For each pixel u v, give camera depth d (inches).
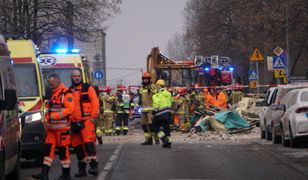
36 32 1498.5
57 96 540.4
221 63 2124.8
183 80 1696.6
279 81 1469.0
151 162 697.0
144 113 916.0
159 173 609.0
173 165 670.5
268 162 697.0
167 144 863.7
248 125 1229.7
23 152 653.3
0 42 500.4
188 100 1326.3
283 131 860.0
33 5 1489.9
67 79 873.5
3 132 462.0
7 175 554.3
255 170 631.2
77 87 570.9
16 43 730.8
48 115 542.0
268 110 977.5
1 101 439.2
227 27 2874.0
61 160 547.2
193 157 744.3
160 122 862.5
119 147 883.4
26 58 721.6
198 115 1325.0
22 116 654.5
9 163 502.6
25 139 649.6
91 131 572.4
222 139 1066.7
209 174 601.6
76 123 569.0
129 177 581.6
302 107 810.8
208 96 1389.0
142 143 927.7
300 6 1321.4
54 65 877.8
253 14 1521.9
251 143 951.0
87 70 949.8
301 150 801.6
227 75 2076.8
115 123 1267.2
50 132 541.3
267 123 983.6
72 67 879.1
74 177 582.6
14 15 1456.7
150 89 919.0
